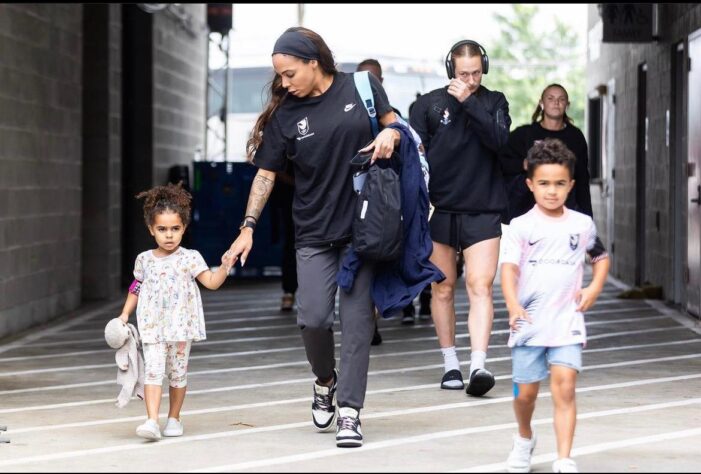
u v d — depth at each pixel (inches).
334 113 259.9
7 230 462.6
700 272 486.3
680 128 539.5
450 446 257.3
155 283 267.1
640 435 267.3
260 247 749.9
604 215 769.6
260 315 543.2
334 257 264.7
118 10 624.1
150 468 237.8
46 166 512.1
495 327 481.1
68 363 395.9
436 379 351.9
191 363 390.9
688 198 503.5
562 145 226.8
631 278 653.3
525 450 233.0
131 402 319.3
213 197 762.2
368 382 346.3
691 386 335.0
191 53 844.6
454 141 326.6
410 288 258.4
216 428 280.4
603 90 767.7
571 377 227.0
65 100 538.3
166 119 753.6
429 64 1094.4
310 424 284.5
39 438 270.1
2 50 454.9
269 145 266.4
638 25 575.5
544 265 228.4
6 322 464.4
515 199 384.8
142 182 706.2
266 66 1294.3
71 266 555.2
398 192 253.3
